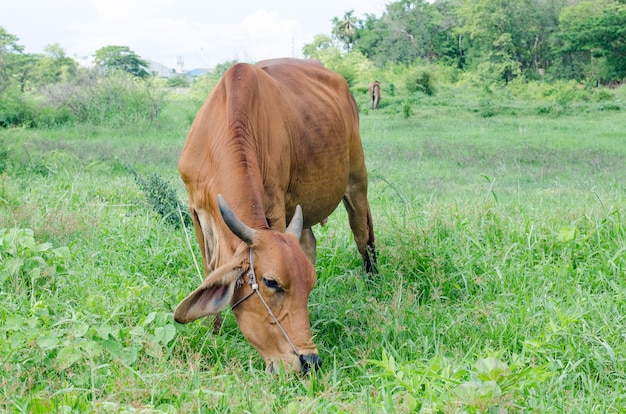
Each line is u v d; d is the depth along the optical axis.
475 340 4.26
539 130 19.45
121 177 9.60
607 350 3.99
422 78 32.84
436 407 3.12
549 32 51.62
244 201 3.94
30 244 4.77
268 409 3.23
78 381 3.46
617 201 7.08
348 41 73.62
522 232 6.04
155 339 3.81
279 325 3.65
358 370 4.03
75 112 20.08
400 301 4.75
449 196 9.13
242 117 4.21
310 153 4.90
